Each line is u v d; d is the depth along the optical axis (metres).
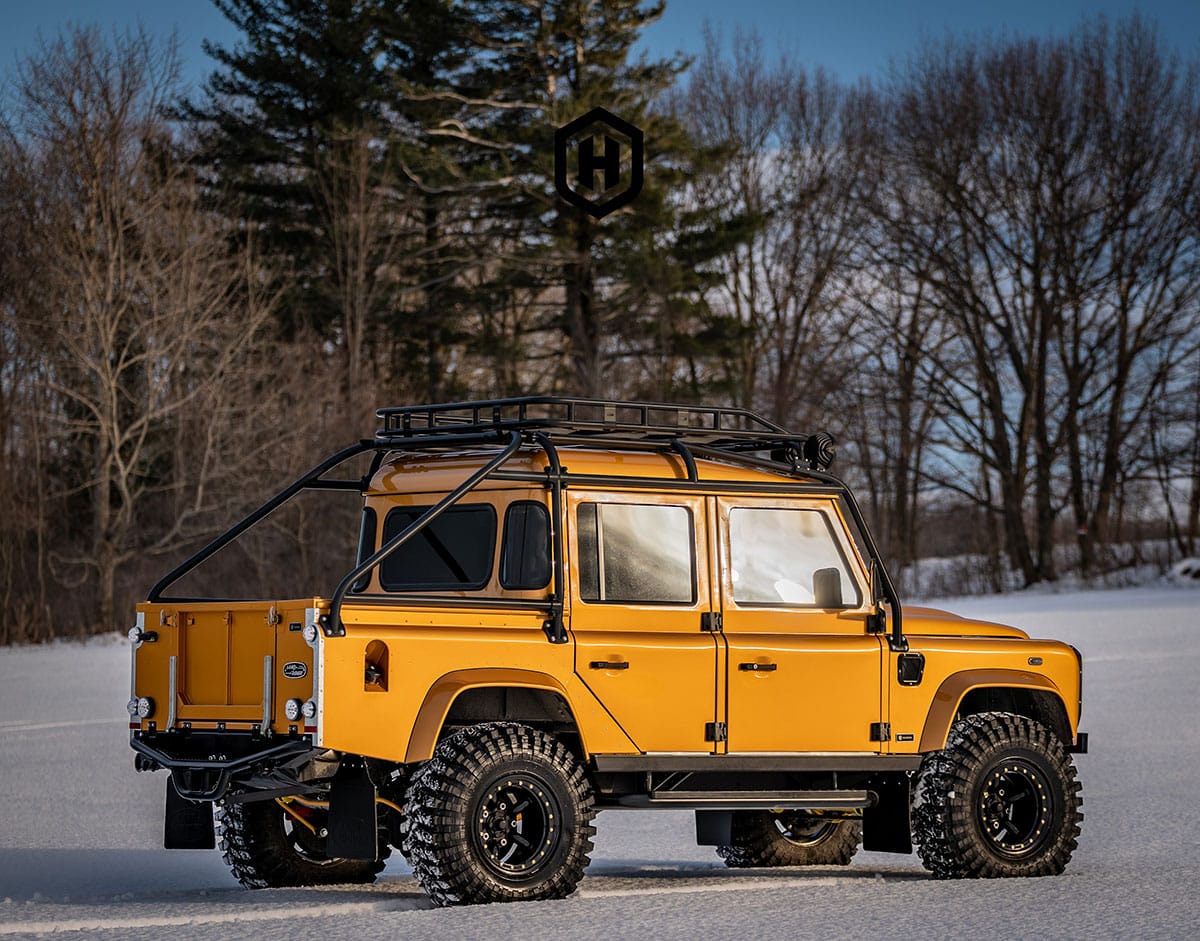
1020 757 9.16
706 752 8.62
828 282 67.31
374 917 7.36
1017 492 61.41
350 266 55.56
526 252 57.22
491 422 8.91
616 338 58.44
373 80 58.25
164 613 8.36
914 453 66.31
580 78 54.41
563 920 7.23
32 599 44.25
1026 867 9.11
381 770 8.23
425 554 8.95
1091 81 57.97
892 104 61.28
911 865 10.41
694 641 8.63
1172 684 22.72
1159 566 58.56
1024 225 60.00
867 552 9.25
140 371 46.56
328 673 7.51
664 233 56.78
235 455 46.22
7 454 46.03
